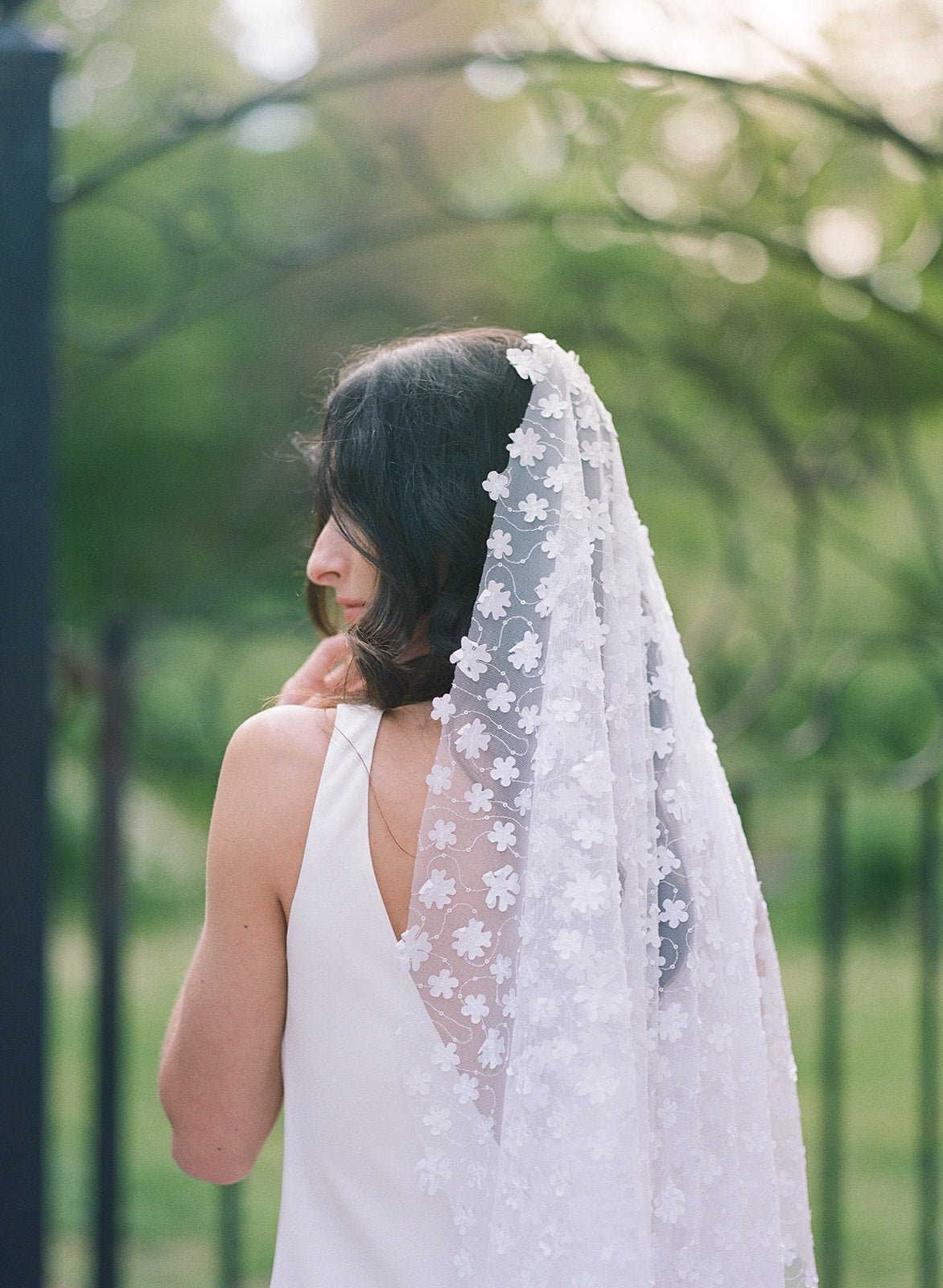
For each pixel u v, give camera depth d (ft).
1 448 6.36
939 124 9.33
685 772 4.53
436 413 4.32
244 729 4.30
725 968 4.46
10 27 6.53
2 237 6.37
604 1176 3.91
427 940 4.06
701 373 9.89
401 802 4.15
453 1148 4.08
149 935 18.28
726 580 11.35
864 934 17.67
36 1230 6.33
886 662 16.46
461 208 8.45
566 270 14.15
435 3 7.72
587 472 4.41
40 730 6.38
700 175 9.87
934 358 12.32
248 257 8.54
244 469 19.39
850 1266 10.59
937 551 9.12
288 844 4.15
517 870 4.10
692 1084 4.27
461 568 4.32
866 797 17.98
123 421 19.83
